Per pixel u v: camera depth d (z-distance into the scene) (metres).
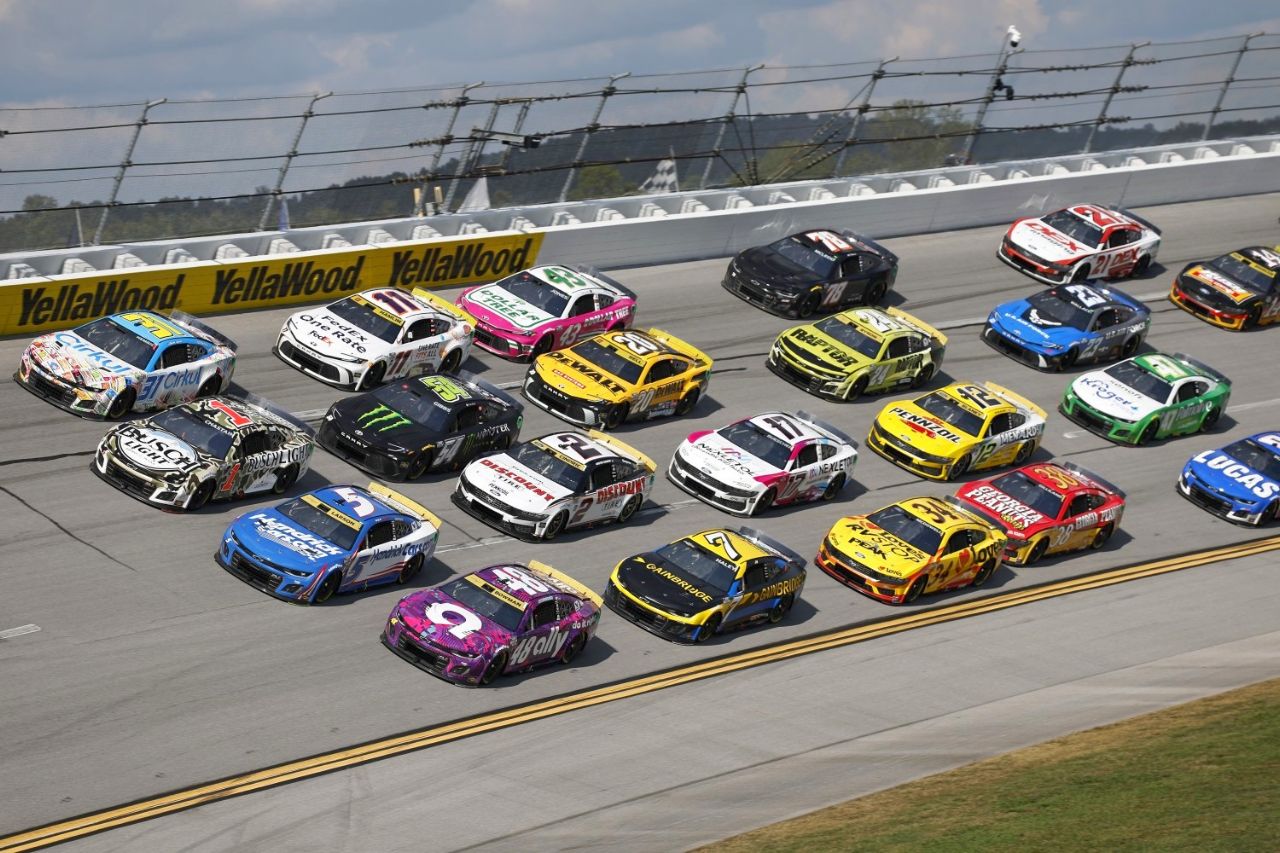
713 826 51.03
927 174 133.50
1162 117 148.00
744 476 81.62
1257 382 110.56
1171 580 81.81
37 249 90.06
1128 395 100.12
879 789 54.69
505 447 81.88
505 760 55.28
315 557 64.50
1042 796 53.72
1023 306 109.56
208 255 96.56
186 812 49.28
